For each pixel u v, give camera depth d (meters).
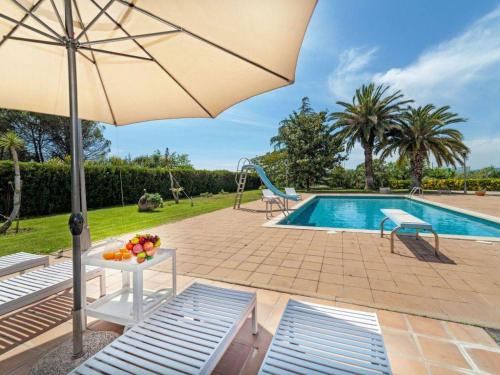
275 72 1.60
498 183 15.76
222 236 4.90
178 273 3.00
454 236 4.47
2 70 1.81
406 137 15.52
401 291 2.47
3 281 2.09
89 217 7.59
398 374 1.43
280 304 2.26
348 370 1.07
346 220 8.36
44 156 14.88
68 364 1.51
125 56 1.72
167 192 13.91
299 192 16.83
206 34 1.46
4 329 1.91
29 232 5.55
